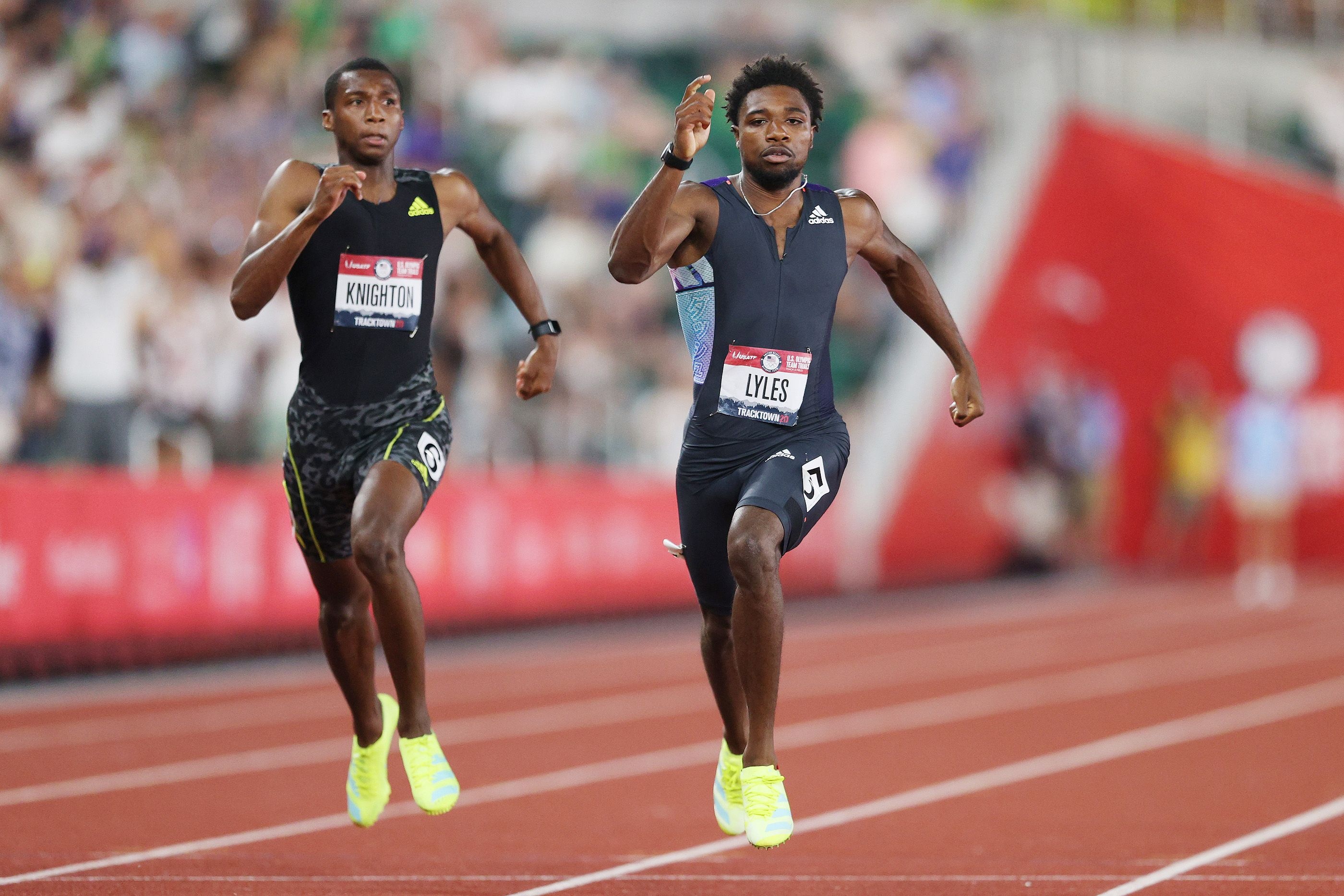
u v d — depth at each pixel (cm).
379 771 1572
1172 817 1908
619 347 5762
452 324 5103
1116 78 7244
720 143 6562
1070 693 3222
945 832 1811
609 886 1505
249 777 2188
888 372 6419
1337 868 1592
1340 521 7262
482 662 3788
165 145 4938
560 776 2225
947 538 6388
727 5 6588
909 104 6844
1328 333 7325
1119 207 7162
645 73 6469
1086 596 5906
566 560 4538
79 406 4244
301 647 3809
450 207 1532
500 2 6116
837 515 5800
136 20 5075
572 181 5991
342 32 5459
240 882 1505
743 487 1425
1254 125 7450
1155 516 7150
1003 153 6988
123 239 4456
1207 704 3048
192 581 3569
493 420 5112
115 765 2277
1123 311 7131
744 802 1335
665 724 2772
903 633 4534
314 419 1495
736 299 1412
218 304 4609
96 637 3362
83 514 3350
